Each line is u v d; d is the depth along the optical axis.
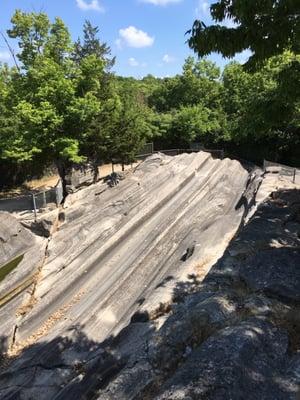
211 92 46.56
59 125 19.72
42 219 16.55
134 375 4.47
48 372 8.89
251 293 5.32
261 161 36.31
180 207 19.89
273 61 24.16
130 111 26.95
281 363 3.91
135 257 15.33
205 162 26.31
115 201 18.78
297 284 5.33
